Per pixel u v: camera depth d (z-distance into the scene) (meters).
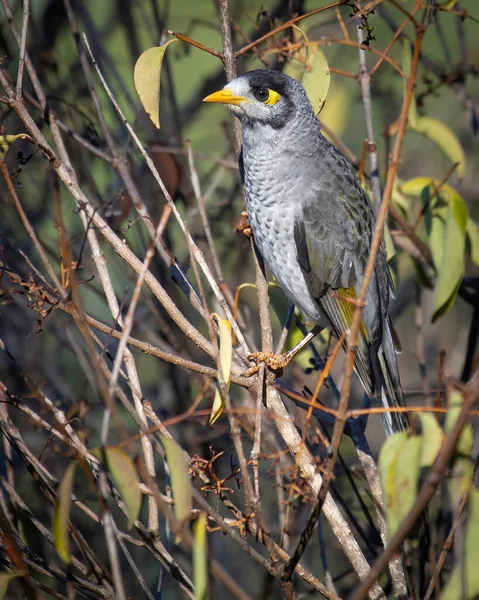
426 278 10.59
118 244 7.60
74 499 7.64
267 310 8.69
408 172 13.95
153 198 11.34
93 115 11.78
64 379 11.60
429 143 14.10
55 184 7.15
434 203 9.88
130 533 10.30
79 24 12.45
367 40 8.33
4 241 9.83
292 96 9.48
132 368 7.44
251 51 10.58
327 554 10.85
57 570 7.57
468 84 14.76
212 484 7.03
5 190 10.98
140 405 7.30
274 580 9.90
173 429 10.83
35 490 9.82
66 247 6.33
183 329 7.45
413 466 5.80
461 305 12.90
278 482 7.41
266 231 9.80
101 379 5.80
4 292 7.11
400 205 10.62
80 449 6.44
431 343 12.57
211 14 14.22
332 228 9.66
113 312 7.46
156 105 7.95
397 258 11.20
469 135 13.75
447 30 15.14
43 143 7.49
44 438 10.29
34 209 11.89
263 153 9.59
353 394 12.15
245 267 12.23
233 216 12.09
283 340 8.99
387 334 9.98
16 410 10.34
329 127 11.92
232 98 9.40
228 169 12.34
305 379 11.23
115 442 11.08
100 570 7.52
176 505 5.76
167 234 10.98
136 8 14.08
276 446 9.58
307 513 10.39
